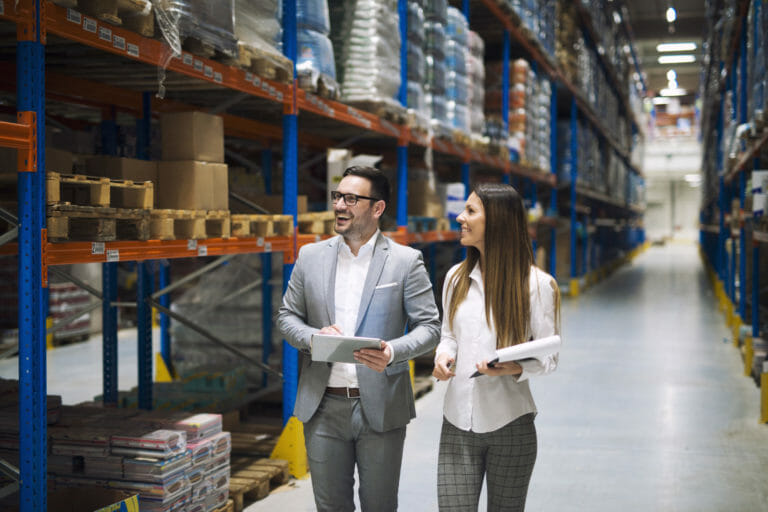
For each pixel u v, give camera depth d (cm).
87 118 660
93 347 992
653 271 2609
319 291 286
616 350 995
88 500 337
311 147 802
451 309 266
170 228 353
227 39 388
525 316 255
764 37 650
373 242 289
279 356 695
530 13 1178
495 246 257
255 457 494
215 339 539
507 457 259
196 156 388
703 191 2541
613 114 2314
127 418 406
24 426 278
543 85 1352
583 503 446
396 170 771
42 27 272
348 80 589
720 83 1283
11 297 958
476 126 927
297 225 497
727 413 664
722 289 1434
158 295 577
